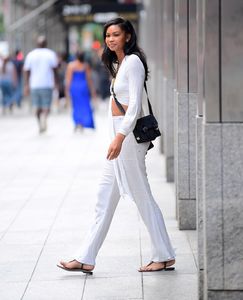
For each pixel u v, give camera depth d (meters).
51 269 9.02
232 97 6.83
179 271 8.78
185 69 10.66
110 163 8.55
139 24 44.22
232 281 7.01
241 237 6.95
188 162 10.77
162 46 18.69
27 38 49.03
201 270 7.41
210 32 6.79
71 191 14.27
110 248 9.90
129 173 8.48
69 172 16.61
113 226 11.15
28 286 8.38
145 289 8.16
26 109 38.78
